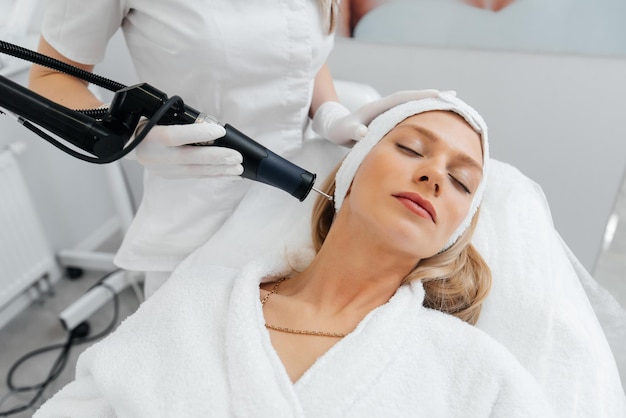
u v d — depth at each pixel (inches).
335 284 28.1
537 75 46.5
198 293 27.7
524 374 24.9
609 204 51.9
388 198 25.9
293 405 22.7
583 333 28.0
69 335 58.9
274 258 30.7
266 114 31.7
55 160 64.4
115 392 24.3
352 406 23.5
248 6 27.5
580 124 48.0
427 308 28.9
